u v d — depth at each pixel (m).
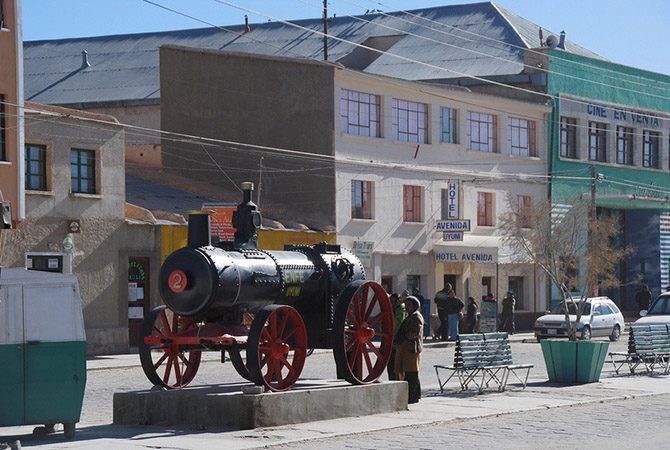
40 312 16.56
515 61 57.66
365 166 47.06
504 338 24.95
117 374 30.44
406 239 48.97
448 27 61.28
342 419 19.30
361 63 61.06
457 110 51.81
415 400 22.06
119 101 53.38
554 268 49.47
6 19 34.19
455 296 48.00
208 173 47.62
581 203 52.81
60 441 16.66
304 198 46.03
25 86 62.94
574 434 18.09
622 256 55.25
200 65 48.03
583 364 26.47
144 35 66.25
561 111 57.28
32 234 34.69
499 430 18.55
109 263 36.84
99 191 36.81
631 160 62.62
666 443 16.98
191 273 18.73
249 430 17.67
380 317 21.03
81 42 66.50
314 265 20.66
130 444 16.25
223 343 18.62
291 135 46.28
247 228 20.05
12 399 16.28
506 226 51.25
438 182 50.59
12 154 33.72
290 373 19.19
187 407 18.33
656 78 64.44
